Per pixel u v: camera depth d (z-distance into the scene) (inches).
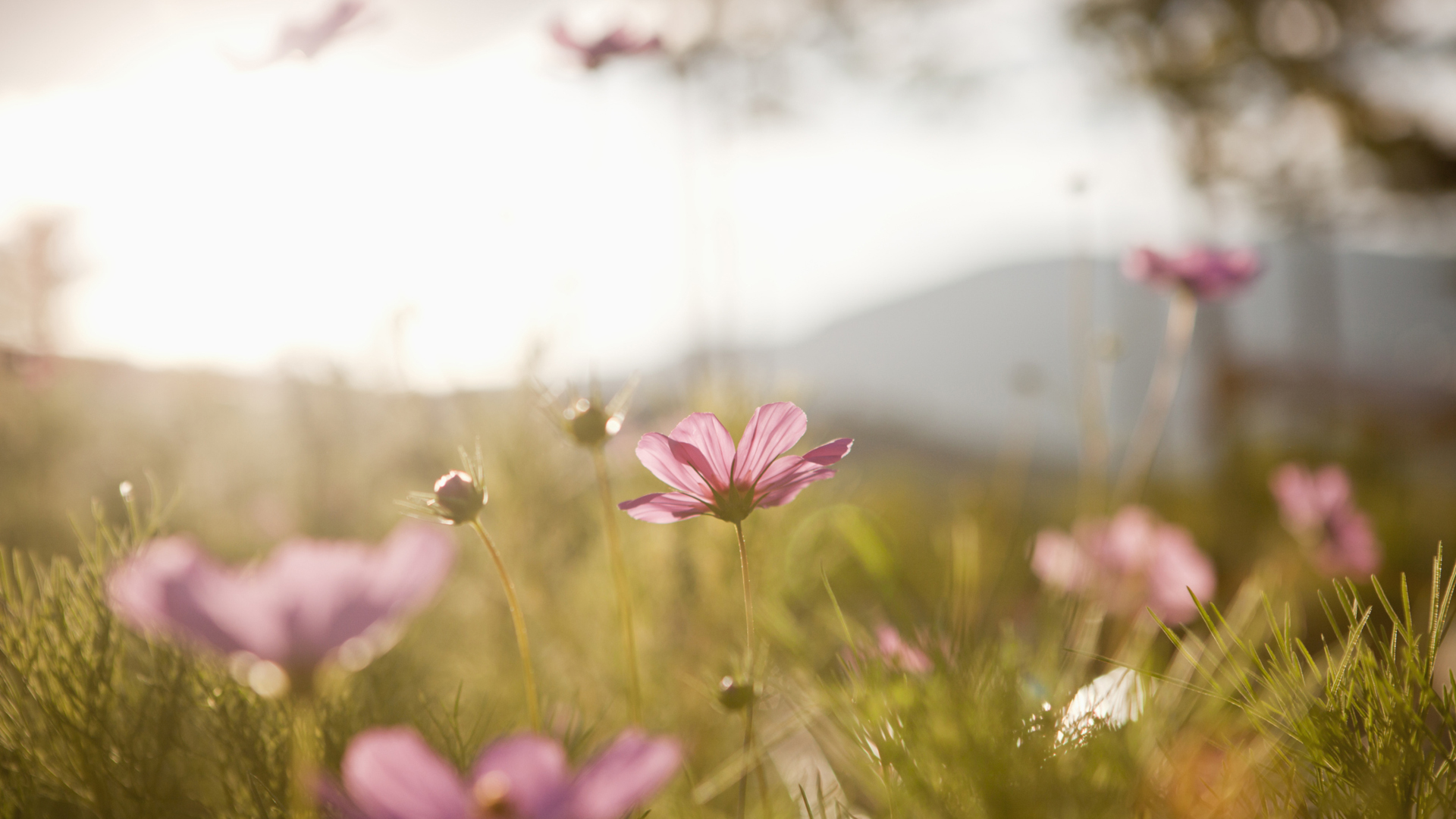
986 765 15.7
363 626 12.9
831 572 24.1
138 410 48.1
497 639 25.7
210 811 16.4
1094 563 25.7
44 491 40.6
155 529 17.8
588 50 38.2
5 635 16.9
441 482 16.6
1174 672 17.7
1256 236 163.5
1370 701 15.3
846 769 17.5
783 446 17.1
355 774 12.7
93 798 16.3
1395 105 149.7
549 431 29.3
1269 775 15.8
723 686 17.2
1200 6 145.3
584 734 18.9
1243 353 147.9
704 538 26.5
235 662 13.7
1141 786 15.7
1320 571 37.6
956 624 17.6
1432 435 168.9
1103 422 40.5
